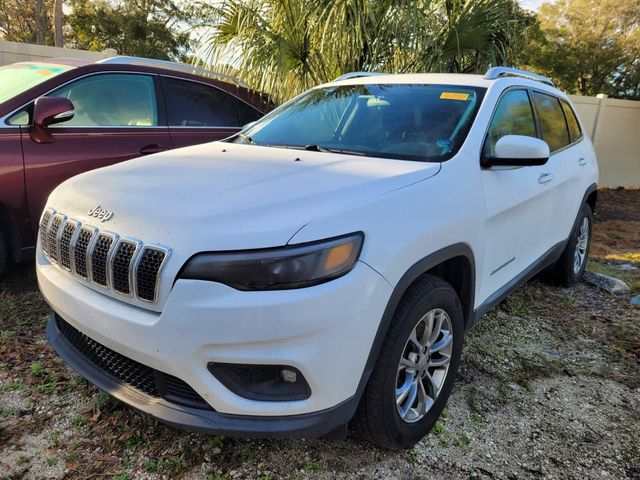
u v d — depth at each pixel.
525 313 4.11
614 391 3.03
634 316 4.16
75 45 31.64
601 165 11.49
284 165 2.54
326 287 1.84
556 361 3.36
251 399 1.90
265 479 2.19
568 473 2.33
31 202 3.82
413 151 2.78
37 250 2.60
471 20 6.02
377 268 1.96
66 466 2.22
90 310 2.09
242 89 5.49
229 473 2.22
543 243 3.78
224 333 1.80
